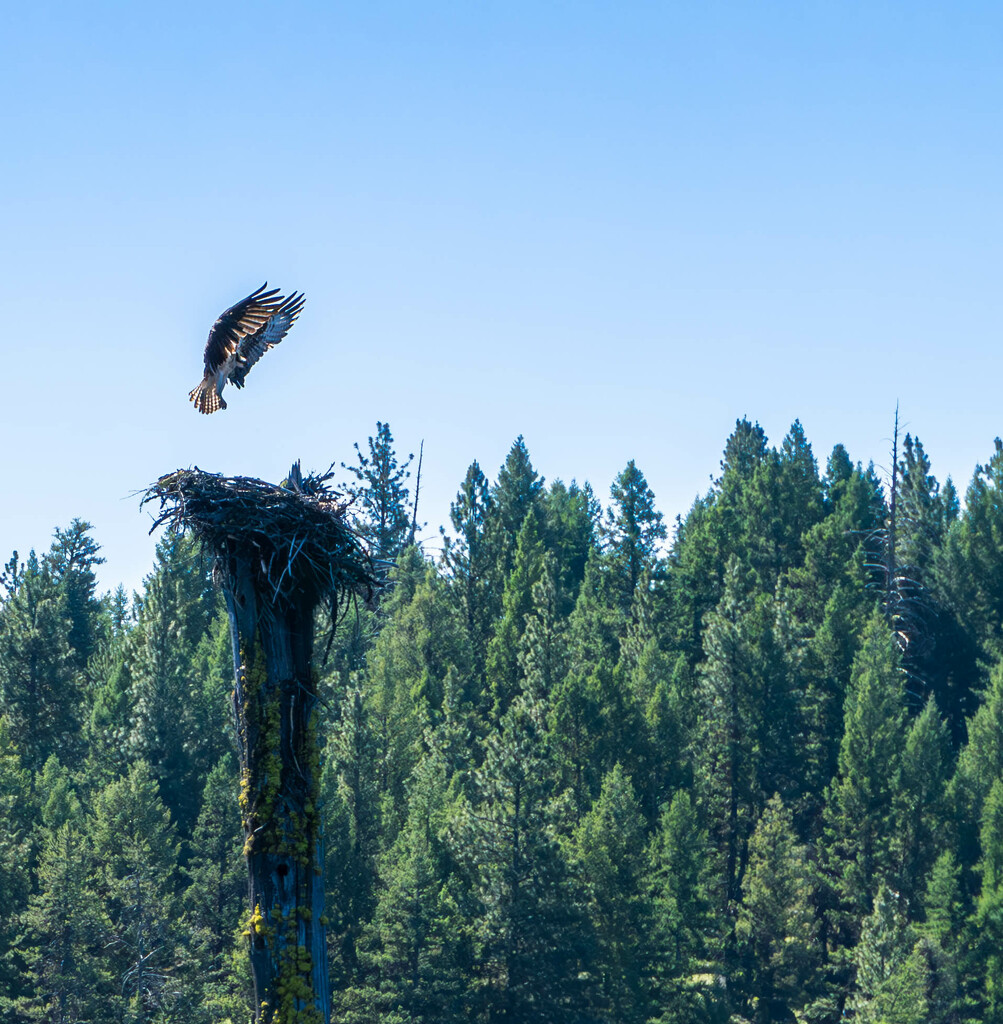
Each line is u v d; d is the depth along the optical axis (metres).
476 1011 50.00
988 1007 54.03
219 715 65.69
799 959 58.03
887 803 62.19
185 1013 44.72
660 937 52.53
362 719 58.28
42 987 46.06
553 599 83.62
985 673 84.62
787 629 74.75
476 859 52.28
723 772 68.44
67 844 48.50
